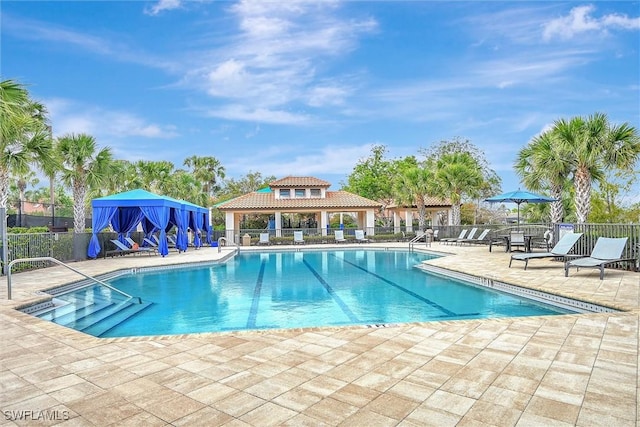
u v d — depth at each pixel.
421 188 26.03
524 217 30.55
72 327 6.43
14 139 11.47
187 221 21.95
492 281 9.08
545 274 9.45
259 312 7.36
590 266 8.55
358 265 14.74
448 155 27.17
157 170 27.95
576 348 4.09
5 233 10.20
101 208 16.16
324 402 2.98
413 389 3.18
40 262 12.65
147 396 3.13
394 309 7.49
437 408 2.85
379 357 3.92
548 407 2.84
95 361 3.94
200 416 2.80
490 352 4.01
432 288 9.61
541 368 3.56
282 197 29.25
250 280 11.26
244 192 50.84
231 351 4.18
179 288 9.99
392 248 20.66
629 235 9.77
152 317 7.06
